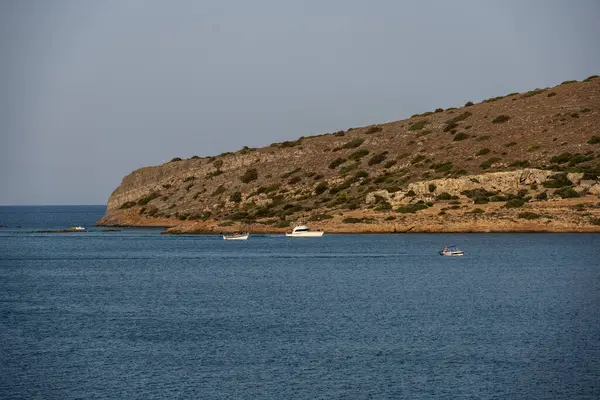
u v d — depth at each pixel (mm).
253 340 87438
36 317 104062
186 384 69938
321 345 84500
